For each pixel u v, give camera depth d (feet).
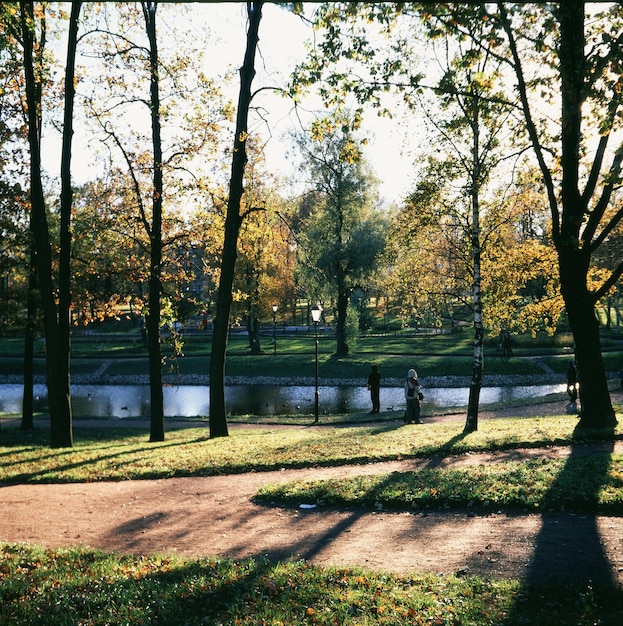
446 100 39.86
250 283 172.55
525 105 40.42
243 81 62.85
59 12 59.93
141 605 20.54
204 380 159.84
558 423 56.24
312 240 151.84
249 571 23.59
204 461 47.60
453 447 47.03
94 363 178.40
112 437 73.41
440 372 150.00
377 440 53.62
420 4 30.91
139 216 69.15
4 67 59.77
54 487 42.29
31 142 59.00
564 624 18.03
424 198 60.80
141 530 31.58
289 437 60.44
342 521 31.09
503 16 32.68
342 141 146.20
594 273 60.18
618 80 32.96
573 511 29.27
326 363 163.12
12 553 26.99
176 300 76.18
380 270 154.51
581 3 35.86
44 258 59.93
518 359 155.63
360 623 18.39
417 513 31.42
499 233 66.59
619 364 139.85
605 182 41.93
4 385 168.14
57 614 19.95
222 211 70.08
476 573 22.76
